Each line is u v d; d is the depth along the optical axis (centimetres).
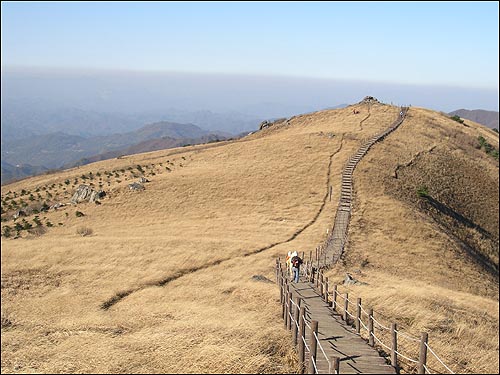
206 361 1405
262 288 2581
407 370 1445
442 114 10412
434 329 2052
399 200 5225
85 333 1941
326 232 4312
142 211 5234
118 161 9900
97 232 4684
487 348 1967
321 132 7744
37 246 4184
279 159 6619
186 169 6694
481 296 3388
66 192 6731
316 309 2053
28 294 3034
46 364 1538
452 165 6969
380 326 1711
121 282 3145
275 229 4469
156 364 1440
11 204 6612
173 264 3503
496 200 6481
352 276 3005
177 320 2048
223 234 4359
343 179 5616
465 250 4488
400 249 3997
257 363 1365
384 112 9375
